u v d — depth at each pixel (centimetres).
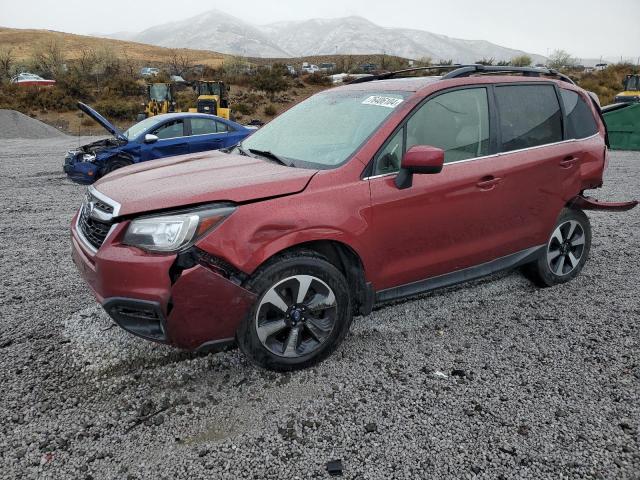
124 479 229
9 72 5016
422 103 351
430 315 399
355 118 360
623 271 506
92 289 297
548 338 365
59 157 1538
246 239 279
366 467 237
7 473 231
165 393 294
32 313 397
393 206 327
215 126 1133
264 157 366
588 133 454
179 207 277
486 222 379
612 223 709
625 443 255
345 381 307
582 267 475
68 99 3284
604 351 346
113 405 282
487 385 304
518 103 405
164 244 271
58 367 318
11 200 861
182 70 6594
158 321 282
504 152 388
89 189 339
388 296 346
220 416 274
